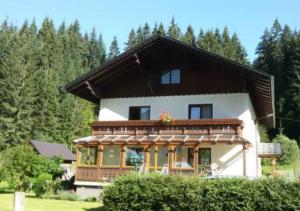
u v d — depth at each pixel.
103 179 26.16
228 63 25.67
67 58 118.00
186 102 28.16
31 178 27.11
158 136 26.39
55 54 110.00
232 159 26.16
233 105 26.97
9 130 74.88
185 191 14.67
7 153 27.78
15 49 89.31
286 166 58.25
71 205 20.31
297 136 77.62
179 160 27.22
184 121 26.22
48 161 28.56
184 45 26.75
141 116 29.36
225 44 114.81
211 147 26.75
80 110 89.50
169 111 28.44
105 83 30.47
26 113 79.56
